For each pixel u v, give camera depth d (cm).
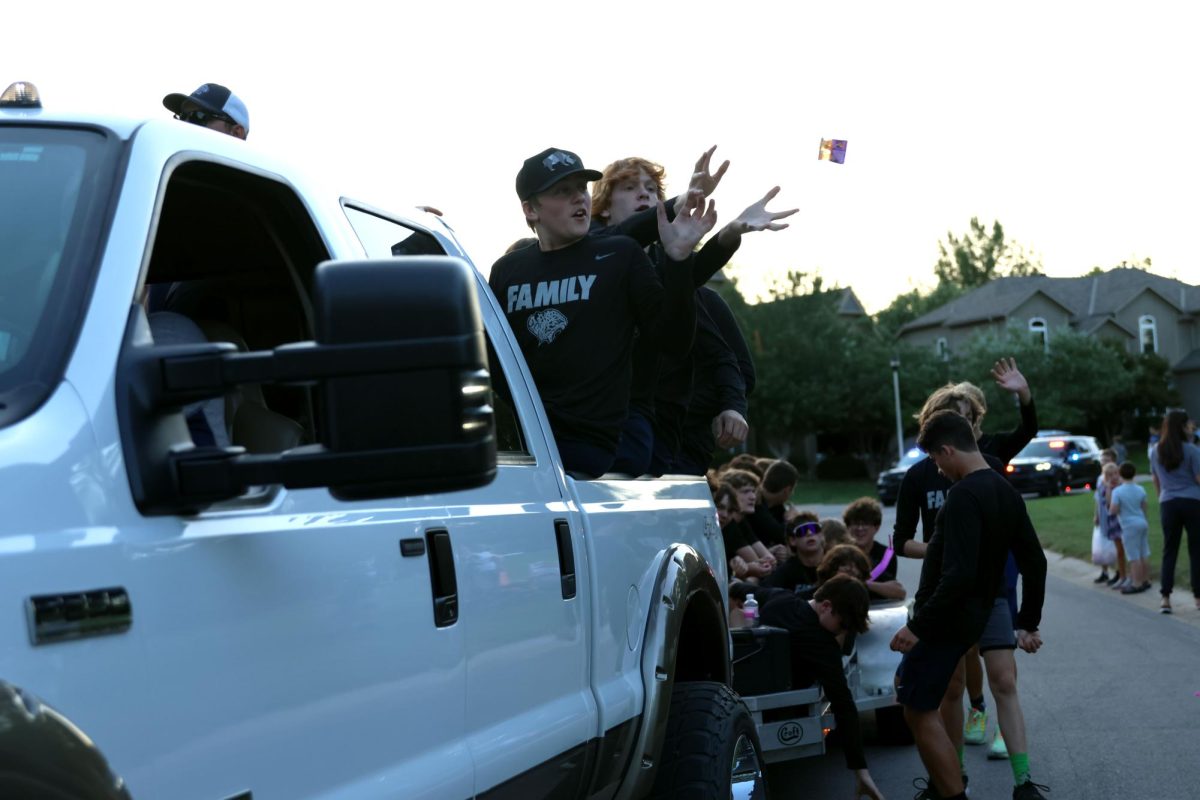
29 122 233
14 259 210
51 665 176
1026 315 7975
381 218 334
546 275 423
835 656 626
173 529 204
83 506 188
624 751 383
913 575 1803
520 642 317
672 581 417
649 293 418
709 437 649
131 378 201
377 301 193
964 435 590
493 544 309
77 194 220
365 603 251
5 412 186
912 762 775
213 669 208
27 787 162
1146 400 7269
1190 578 1518
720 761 415
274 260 321
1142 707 881
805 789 710
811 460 7588
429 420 193
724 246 443
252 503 229
